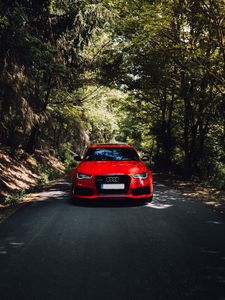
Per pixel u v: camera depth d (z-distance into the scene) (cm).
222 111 1816
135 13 1358
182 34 1445
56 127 2406
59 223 734
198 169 2192
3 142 2009
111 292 400
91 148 1070
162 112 2647
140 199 1017
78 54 1689
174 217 800
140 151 4872
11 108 1291
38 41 997
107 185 909
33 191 1312
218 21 1298
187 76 1752
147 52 1792
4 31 968
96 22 1373
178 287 414
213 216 816
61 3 1312
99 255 528
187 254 535
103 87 2738
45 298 385
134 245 580
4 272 460
